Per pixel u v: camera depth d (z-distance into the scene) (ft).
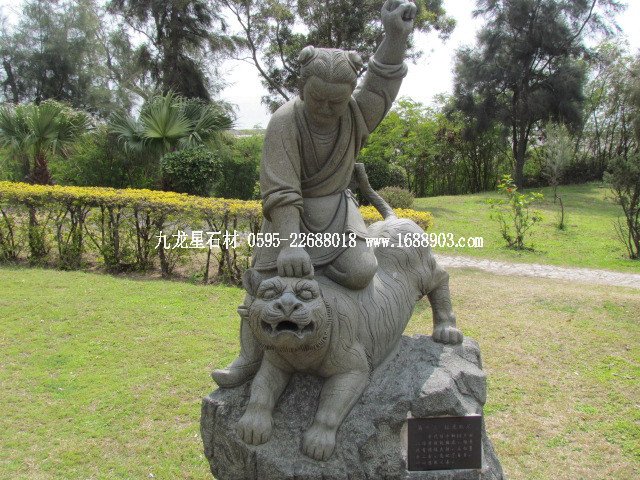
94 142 43.50
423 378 7.72
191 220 21.42
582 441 11.02
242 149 50.62
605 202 53.16
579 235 36.81
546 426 11.55
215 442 7.60
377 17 47.16
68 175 44.73
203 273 22.38
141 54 57.93
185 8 55.36
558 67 64.13
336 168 7.64
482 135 69.05
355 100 7.43
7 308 17.22
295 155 7.29
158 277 22.16
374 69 7.33
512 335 16.53
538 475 9.96
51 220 23.67
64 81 68.23
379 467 7.20
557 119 63.98
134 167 45.27
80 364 13.76
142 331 15.92
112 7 56.70
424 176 73.15
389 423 7.34
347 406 7.25
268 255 7.58
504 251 31.96
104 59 69.26
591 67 68.28
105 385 12.75
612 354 15.12
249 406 7.24
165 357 14.26
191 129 41.39
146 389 12.61
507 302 19.85
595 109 74.74
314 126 7.30
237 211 20.81
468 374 8.02
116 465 9.89
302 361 7.20
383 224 8.81
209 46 57.93
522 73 63.46
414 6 7.10
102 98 60.39
